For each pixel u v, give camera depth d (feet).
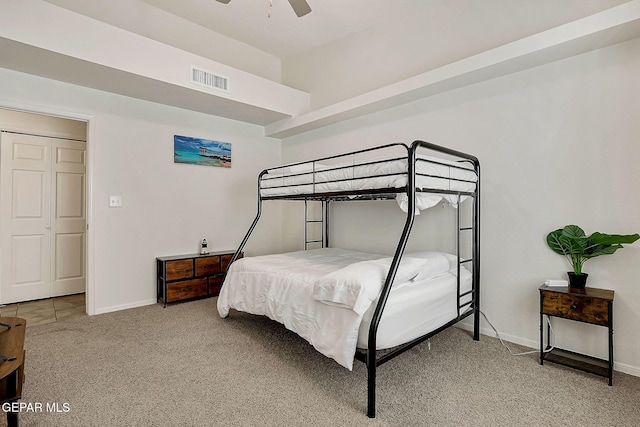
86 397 5.91
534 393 6.15
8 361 4.18
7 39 7.52
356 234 12.55
